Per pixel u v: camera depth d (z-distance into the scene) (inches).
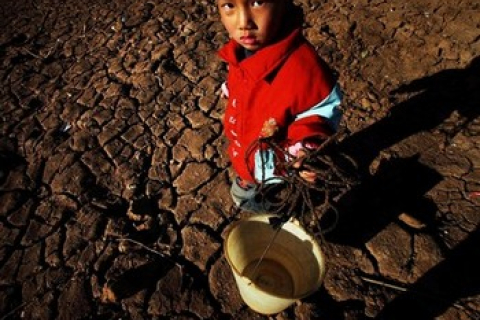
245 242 78.7
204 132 118.3
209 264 92.5
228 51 66.7
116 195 108.0
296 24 59.4
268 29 56.3
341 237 91.6
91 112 130.4
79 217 104.1
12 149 124.0
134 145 119.0
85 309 88.4
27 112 135.4
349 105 115.3
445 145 103.0
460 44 121.4
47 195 110.6
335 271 87.2
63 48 160.6
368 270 86.8
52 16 183.0
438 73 117.4
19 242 101.9
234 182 92.0
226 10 55.7
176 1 171.0
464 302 79.7
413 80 117.6
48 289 92.6
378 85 118.4
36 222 105.1
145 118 125.7
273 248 83.0
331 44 132.3
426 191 96.0
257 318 83.8
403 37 128.0
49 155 120.0
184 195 105.6
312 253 73.7
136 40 154.8
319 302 83.4
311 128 60.7
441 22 128.0
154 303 87.7
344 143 107.2
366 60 125.3
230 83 72.9
